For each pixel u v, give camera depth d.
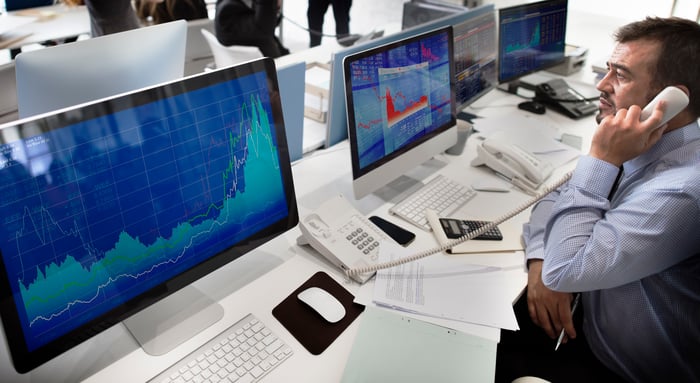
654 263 1.09
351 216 1.34
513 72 2.22
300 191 1.56
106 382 0.94
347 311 1.12
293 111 1.62
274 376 0.96
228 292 1.15
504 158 1.67
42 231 0.82
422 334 1.06
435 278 1.22
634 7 3.20
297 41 4.96
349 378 0.95
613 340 1.28
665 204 1.05
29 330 0.83
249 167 1.10
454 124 1.69
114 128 0.86
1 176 0.76
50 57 1.15
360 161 1.36
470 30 1.93
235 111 1.04
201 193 1.02
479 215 1.49
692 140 1.15
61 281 0.85
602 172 1.18
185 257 1.03
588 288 1.14
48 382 0.93
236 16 2.96
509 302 1.16
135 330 1.04
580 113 2.16
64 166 0.82
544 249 1.26
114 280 0.93
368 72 1.32
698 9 2.93
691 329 1.16
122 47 1.28
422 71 1.50
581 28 3.19
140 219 0.94
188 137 0.97
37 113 1.20
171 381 0.93
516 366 1.31
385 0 5.02
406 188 1.60
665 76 1.14
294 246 1.32
